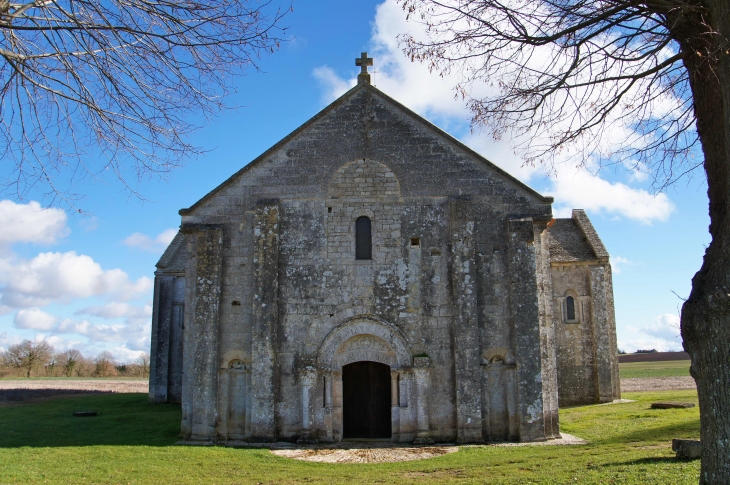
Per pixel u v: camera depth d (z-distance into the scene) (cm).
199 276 2008
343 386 2017
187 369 1991
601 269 3216
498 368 1927
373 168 2055
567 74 1076
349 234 2016
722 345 822
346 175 2053
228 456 1659
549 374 1936
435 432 1886
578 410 2728
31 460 1568
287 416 1914
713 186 978
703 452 846
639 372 6675
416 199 2030
